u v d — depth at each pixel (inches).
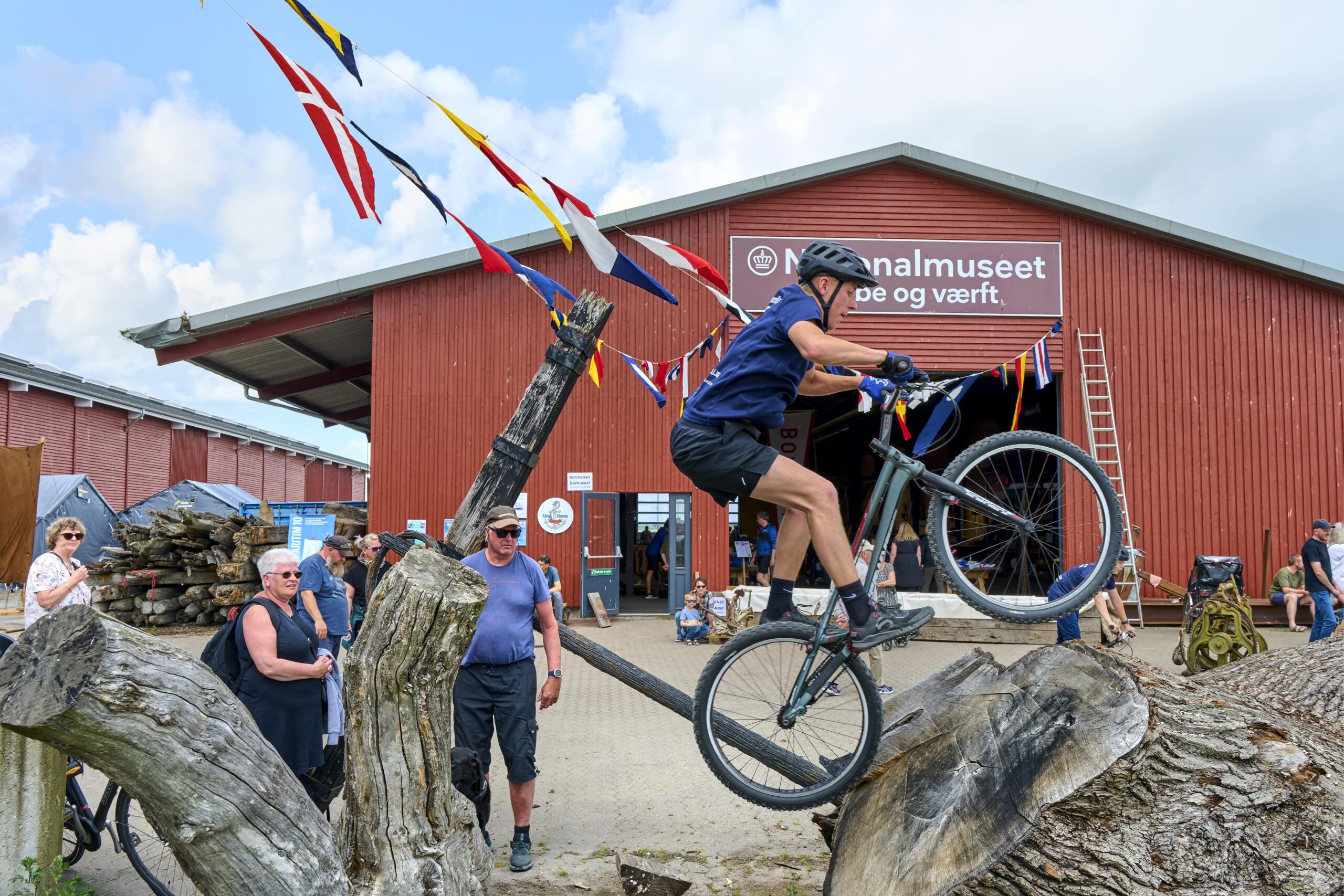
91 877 174.1
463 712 181.5
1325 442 611.5
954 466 126.8
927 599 479.8
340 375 783.7
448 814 123.7
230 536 626.8
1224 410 613.0
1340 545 463.2
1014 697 140.6
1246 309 618.2
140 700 90.4
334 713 175.0
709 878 178.5
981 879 128.3
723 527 620.1
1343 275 605.9
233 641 161.3
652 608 691.4
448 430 616.4
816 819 165.0
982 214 621.0
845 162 610.2
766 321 122.6
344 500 1998.0
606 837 201.2
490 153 165.0
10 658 90.7
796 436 793.6
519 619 185.0
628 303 621.9
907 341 615.5
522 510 619.2
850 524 866.1
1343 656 185.8
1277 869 118.9
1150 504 604.1
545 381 193.6
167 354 609.6
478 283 622.2
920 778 139.3
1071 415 612.7
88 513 850.8
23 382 943.0
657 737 290.0
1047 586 242.5
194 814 94.7
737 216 621.6
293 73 144.3
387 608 121.0
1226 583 380.8
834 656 125.6
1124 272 619.8
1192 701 134.8
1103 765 123.7
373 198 153.9
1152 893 119.3
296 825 102.9
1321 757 126.4
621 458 622.2
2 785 139.2
